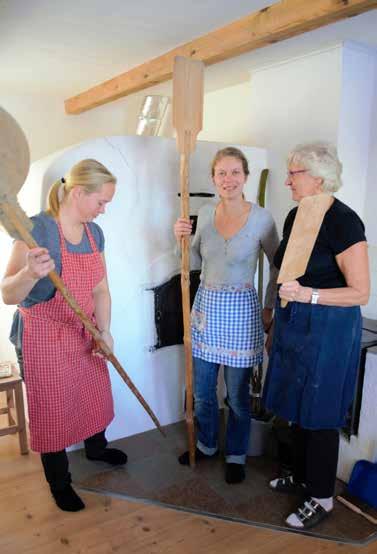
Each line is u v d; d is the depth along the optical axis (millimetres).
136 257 2150
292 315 1545
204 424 2070
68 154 1900
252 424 2152
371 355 1801
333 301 1435
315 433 1628
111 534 1657
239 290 1805
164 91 3092
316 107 2143
